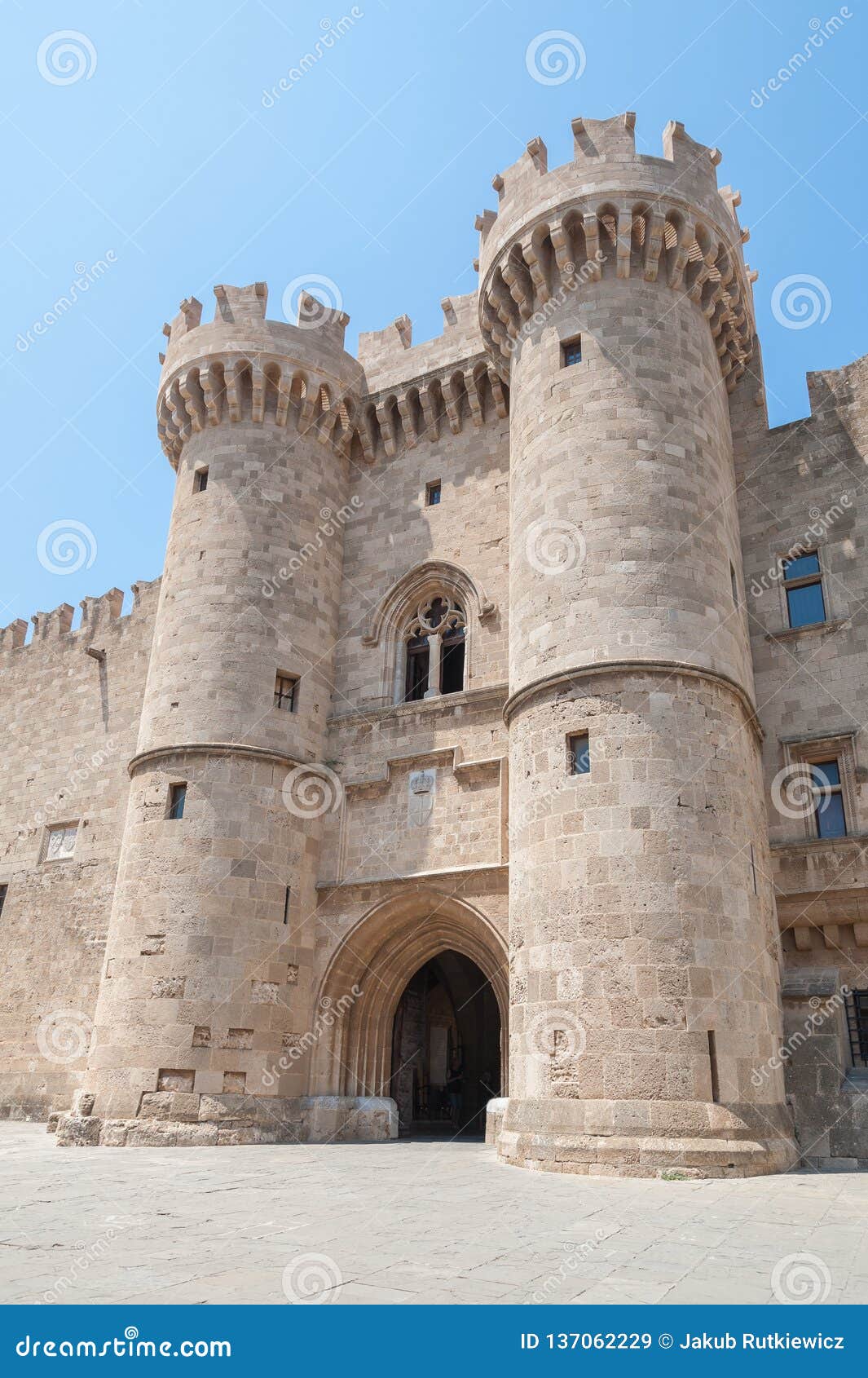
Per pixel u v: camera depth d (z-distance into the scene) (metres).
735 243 24.36
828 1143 17.92
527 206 23.92
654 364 22.05
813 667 22.77
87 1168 16.14
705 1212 11.32
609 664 19.00
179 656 26.53
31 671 40.38
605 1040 16.58
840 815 21.66
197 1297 6.86
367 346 32.03
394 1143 22.41
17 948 35.03
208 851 23.92
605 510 20.61
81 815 35.69
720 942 17.23
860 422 24.14
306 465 29.30
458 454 28.88
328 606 28.81
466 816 24.11
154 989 22.77
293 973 24.33
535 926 18.31
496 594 26.34
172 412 30.56
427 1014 34.06
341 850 25.86
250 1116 22.17
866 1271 7.90
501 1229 9.86
